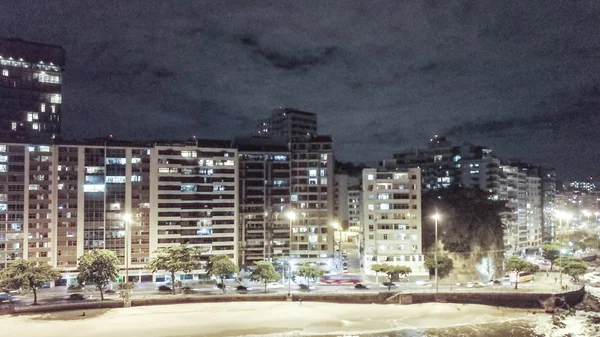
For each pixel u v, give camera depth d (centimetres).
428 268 15888
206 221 15938
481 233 17112
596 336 10600
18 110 16900
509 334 10681
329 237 17375
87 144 14950
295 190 17475
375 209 16288
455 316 11894
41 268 11975
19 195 14200
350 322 11219
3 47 16838
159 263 13138
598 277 17562
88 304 11819
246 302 12606
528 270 15488
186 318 11169
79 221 14650
